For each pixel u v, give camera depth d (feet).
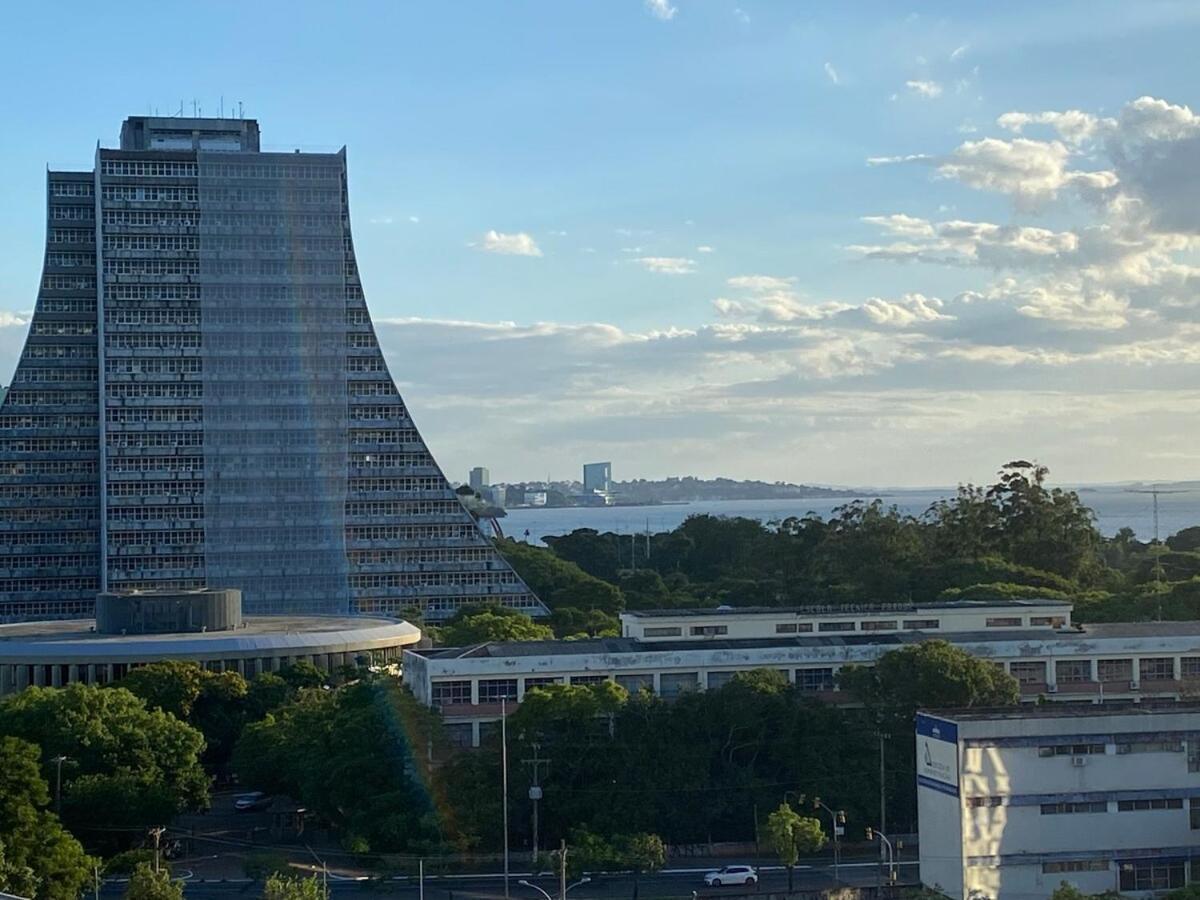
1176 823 624.18
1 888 538.88
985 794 611.47
